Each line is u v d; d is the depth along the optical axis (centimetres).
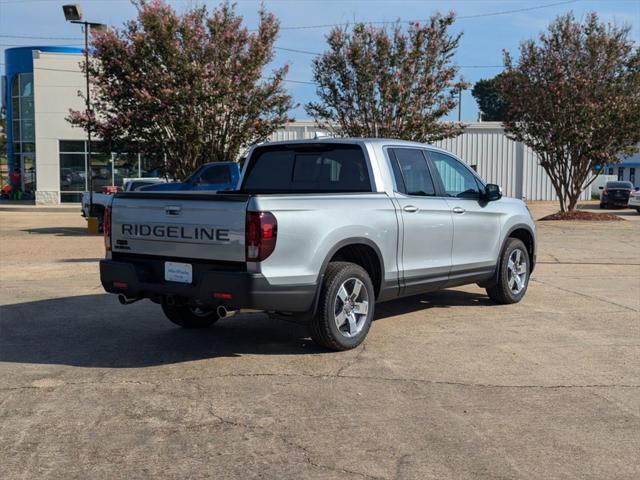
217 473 393
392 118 2245
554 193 3912
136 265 633
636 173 5841
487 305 883
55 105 3697
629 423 470
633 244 1677
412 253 711
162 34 1991
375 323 772
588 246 1633
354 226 636
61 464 404
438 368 595
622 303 902
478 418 477
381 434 448
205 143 2111
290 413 486
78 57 3681
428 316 811
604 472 394
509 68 2453
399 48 2223
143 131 2073
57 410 493
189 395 524
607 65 2319
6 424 466
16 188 4309
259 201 562
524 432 452
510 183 3891
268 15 2159
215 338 705
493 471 394
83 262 1372
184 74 2008
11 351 655
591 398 520
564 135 2350
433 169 768
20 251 1586
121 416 481
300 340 695
